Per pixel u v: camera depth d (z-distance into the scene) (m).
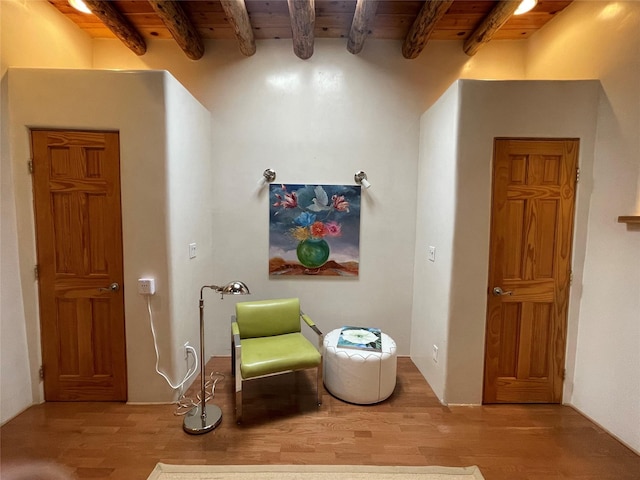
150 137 2.06
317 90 2.79
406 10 2.42
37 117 2.02
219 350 2.95
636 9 1.80
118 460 1.71
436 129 2.43
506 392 2.25
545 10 2.38
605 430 1.99
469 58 2.83
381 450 1.80
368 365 2.20
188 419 2.00
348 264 2.91
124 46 2.82
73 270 2.14
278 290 2.92
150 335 2.18
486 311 2.20
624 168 1.89
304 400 2.28
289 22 2.54
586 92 2.07
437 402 2.28
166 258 2.13
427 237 2.59
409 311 2.96
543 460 1.75
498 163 2.11
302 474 1.63
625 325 1.88
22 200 2.06
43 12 2.27
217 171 2.83
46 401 2.20
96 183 2.09
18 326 2.08
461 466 1.70
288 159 2.83
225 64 2.78
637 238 1.81
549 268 2.18
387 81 2.80
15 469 1.66
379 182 2.86
